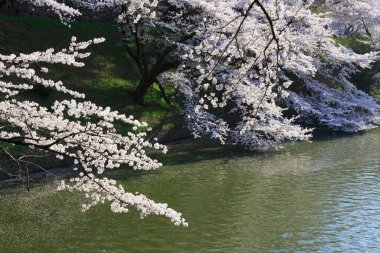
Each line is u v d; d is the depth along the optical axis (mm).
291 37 22406
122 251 11422
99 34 27609
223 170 19078
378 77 38156
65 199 14875
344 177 18328
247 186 16984
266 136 24688
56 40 25219
